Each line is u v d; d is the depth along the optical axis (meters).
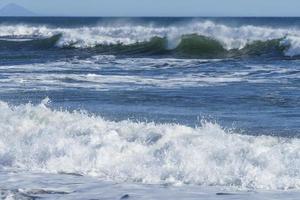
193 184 18.73
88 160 21.41
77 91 44.34
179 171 19.61
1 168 21.34
